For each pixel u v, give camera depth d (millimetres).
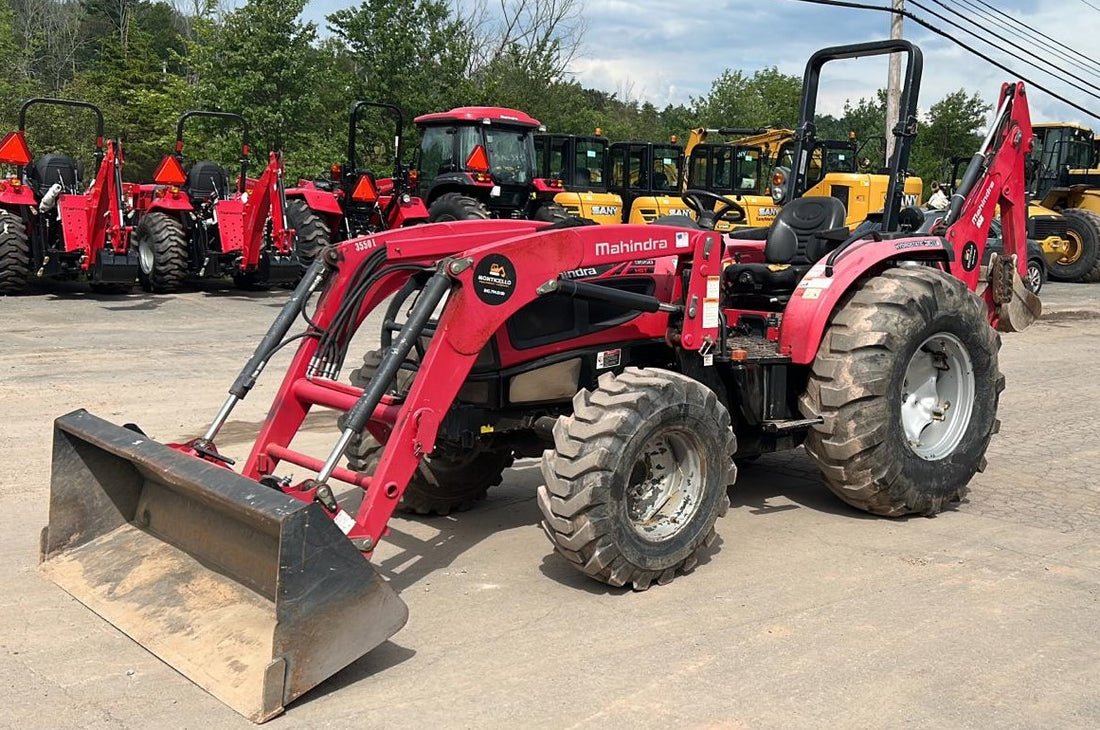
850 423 4703
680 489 4176
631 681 3256
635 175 20141
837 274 4812
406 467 3668
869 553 4500
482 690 3193
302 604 3029
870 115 48969
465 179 14281
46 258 12602
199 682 3129
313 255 13234
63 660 3332
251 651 3176
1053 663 3414
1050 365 9773
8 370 7996
